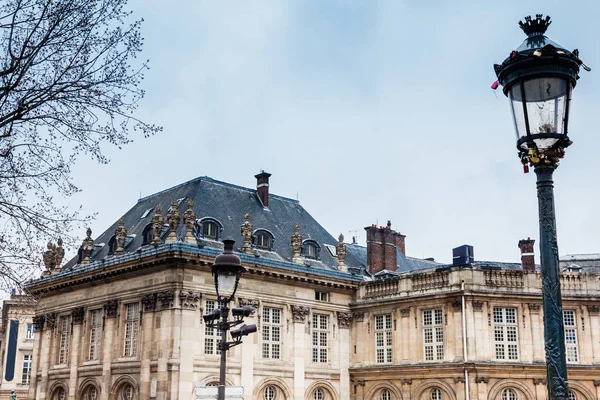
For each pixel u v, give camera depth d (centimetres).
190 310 3772
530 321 4069
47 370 4497
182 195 4509
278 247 4456
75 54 1442
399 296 4312
